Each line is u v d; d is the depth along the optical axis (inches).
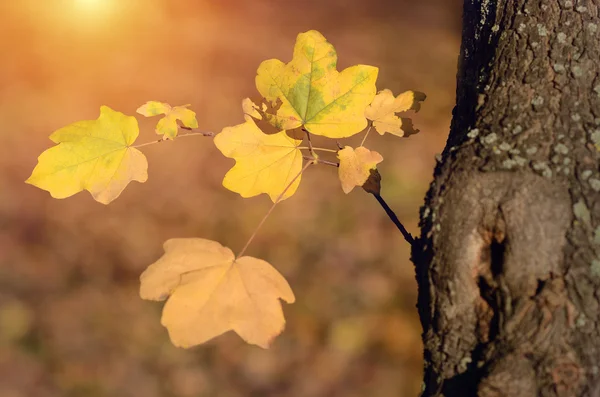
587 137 24.2
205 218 80.0
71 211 79.0
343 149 25.7
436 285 23.8
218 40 126.5
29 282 68.7
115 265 72.3
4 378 58.1
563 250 23.3
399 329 64.6
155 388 58.7
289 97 25.8
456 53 136.0
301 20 145.6
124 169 25.8
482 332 23.5
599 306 22.9
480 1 27.4
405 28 146.5
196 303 24.0
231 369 60.9
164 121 25.9
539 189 23.7
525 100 24.9
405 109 26.7
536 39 25.7
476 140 24.6
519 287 23.3
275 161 25.7
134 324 65.1
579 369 22.7
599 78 25.0
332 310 66.8
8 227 75.4
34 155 88.3
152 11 133.2
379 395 58.2
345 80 25.7
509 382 22.8
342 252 74.7
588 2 26.1
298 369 60.9
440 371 23.6
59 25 120.4
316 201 82.9
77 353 61.6
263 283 24.3
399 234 78.0
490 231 23.7
